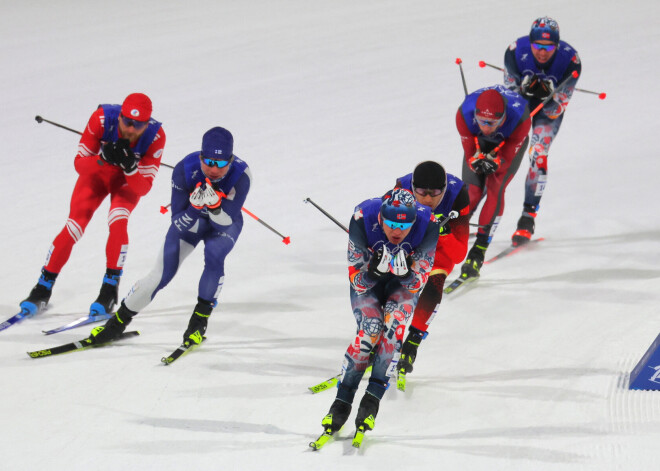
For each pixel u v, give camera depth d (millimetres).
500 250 26578
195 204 18688
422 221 15906
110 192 21844
